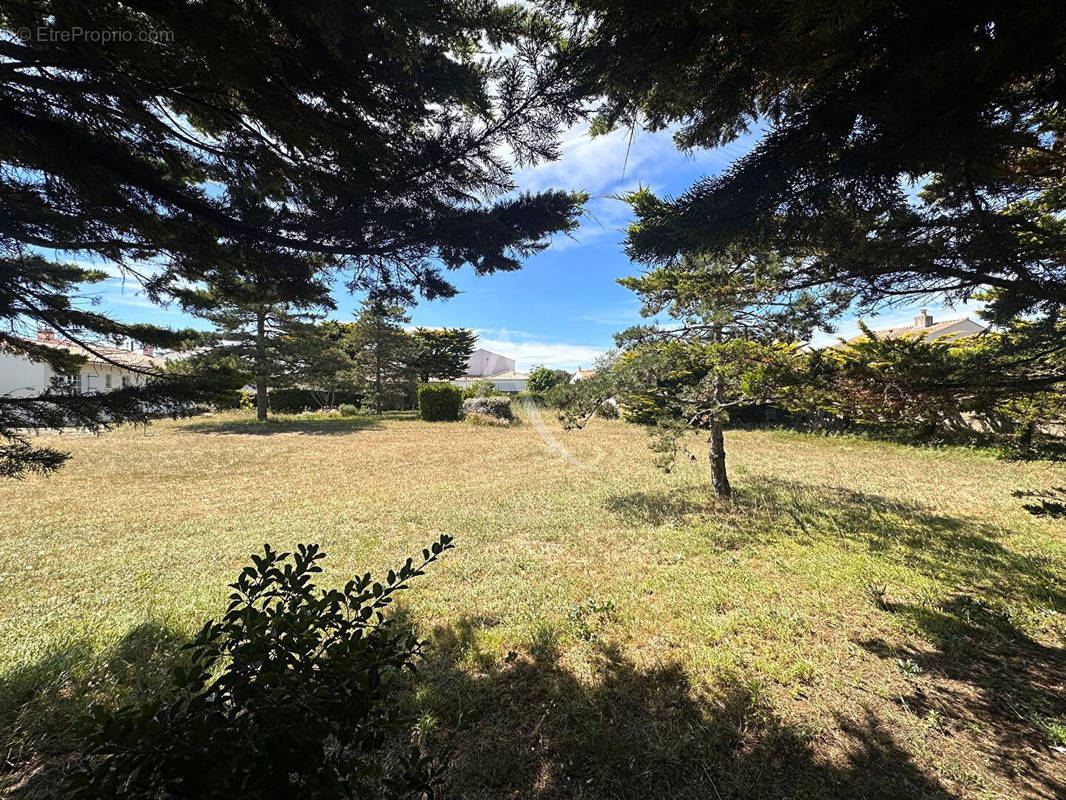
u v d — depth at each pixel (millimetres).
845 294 3496
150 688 2613
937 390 2873
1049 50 1169
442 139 1988
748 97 1690
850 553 4785
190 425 18094
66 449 12219
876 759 2133
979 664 2869
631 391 6484
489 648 3090
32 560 4758
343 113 1824
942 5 1097
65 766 2078
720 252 2160
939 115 1374
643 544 5191
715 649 3047
